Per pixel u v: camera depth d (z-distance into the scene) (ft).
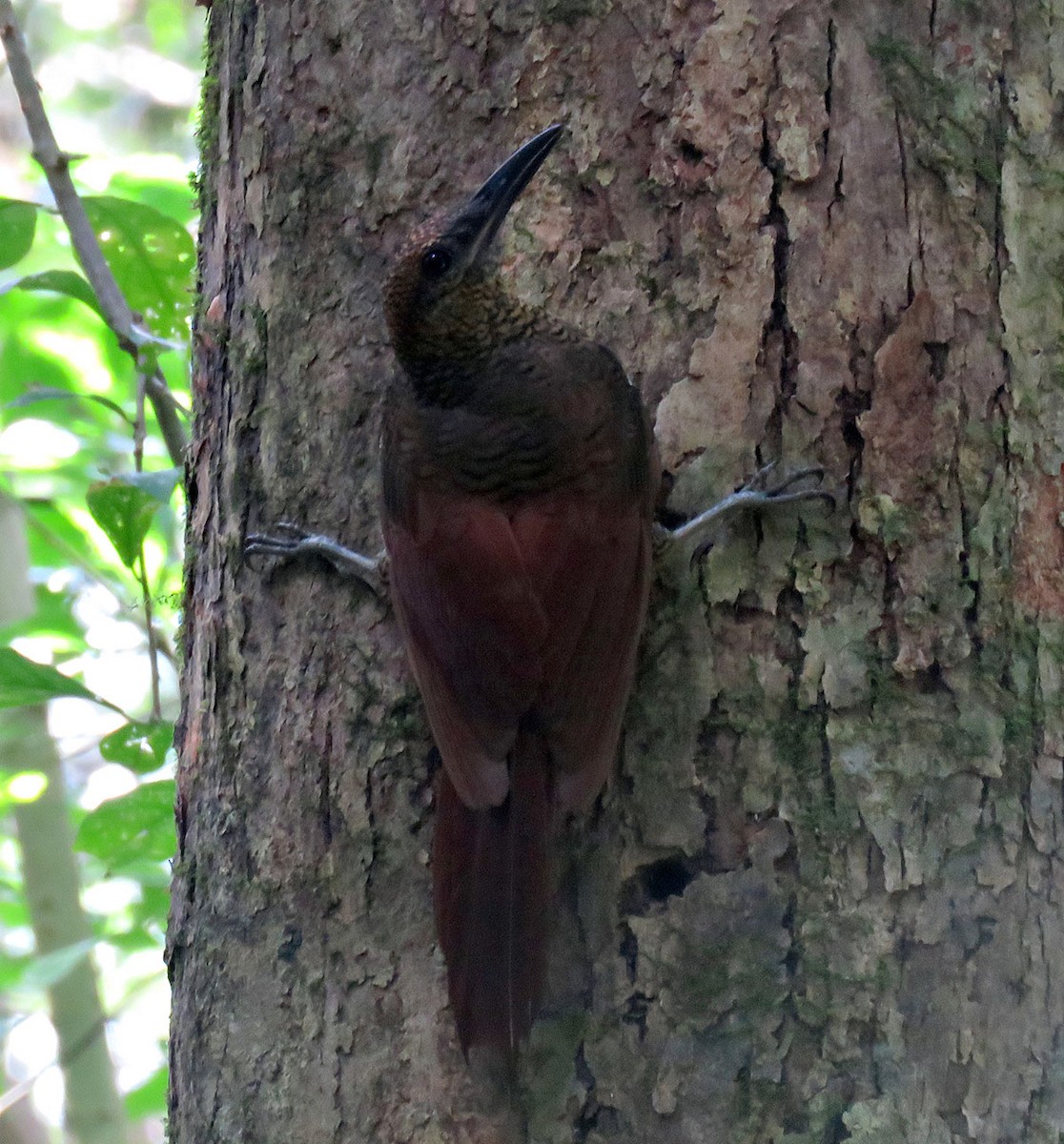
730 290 23.07
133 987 51.88
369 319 24.63
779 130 22.94
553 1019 22.33
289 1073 23.39
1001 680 22.77
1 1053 60.03
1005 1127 22.06
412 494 23.08
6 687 32.76
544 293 23.76
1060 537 23.38
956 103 23.13
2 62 85.20
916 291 22.86
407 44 24.40
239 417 25.36
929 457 22.76
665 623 22.99
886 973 22.07
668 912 22.36
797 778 22.47
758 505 22.68
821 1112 21.86
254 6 25.66
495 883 21.53
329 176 24.73
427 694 22.38
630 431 22.82
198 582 26.55
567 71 23.76
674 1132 22.00
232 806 24.61
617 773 22.81
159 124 88.89
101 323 50.08
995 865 22.44
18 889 51.03
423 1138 22.61
